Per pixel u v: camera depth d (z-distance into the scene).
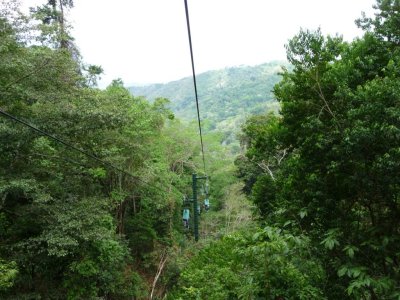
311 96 5.13
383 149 3.83
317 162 4.99
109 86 20.78
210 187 30.36
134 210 21.42
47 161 11.14
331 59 5.27
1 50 9.72
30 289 11.41
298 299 3.95
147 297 17.92
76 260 12.05
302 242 4.24
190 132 26.62
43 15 11.59
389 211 4.27
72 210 10.92
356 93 4.44
